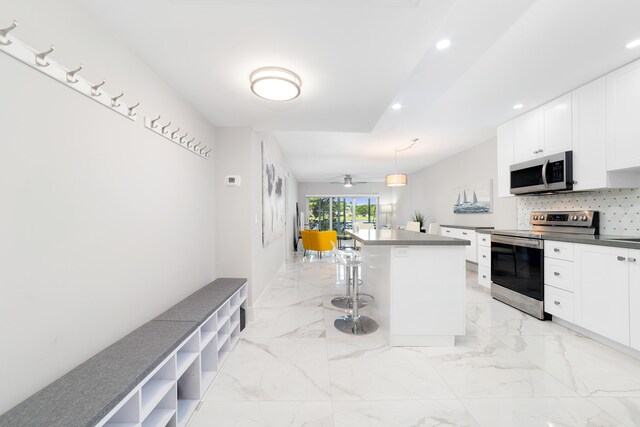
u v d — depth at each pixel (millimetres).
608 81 2352
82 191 1236
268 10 1261
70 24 1173
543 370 1891
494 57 2098
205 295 2188
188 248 2254
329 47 1562
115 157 1443
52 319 1091
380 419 1455
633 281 1978
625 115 2236
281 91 1906
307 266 5805
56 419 875
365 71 1828
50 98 1085
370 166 7219
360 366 1964
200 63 1720
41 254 1050
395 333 2260
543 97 2842
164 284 1889
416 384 1749
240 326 2547
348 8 1246
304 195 10312
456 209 5805
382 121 3664
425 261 2250
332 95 2189
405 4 1222
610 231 2662
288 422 1439
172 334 1476
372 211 10531
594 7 1562
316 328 2637
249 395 1657
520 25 1722
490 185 4715
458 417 1465
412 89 2643
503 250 3324
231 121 2752
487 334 2469
